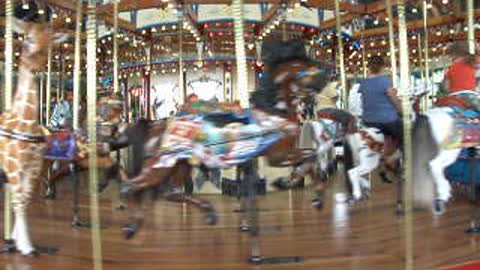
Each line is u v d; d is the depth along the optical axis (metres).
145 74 13.27
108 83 14.22
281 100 3.84
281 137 3.81
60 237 4.61
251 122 3.79
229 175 7.09
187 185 6.98
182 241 4.35
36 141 3.97
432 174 4.89
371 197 6.78
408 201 3.19
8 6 4.11
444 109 4.95
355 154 6.12
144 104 13.58
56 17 7.42
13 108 3.96
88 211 6.07
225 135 3.79
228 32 11.00
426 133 4.91
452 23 9.23
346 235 4.46
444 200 4.90
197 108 3.96
